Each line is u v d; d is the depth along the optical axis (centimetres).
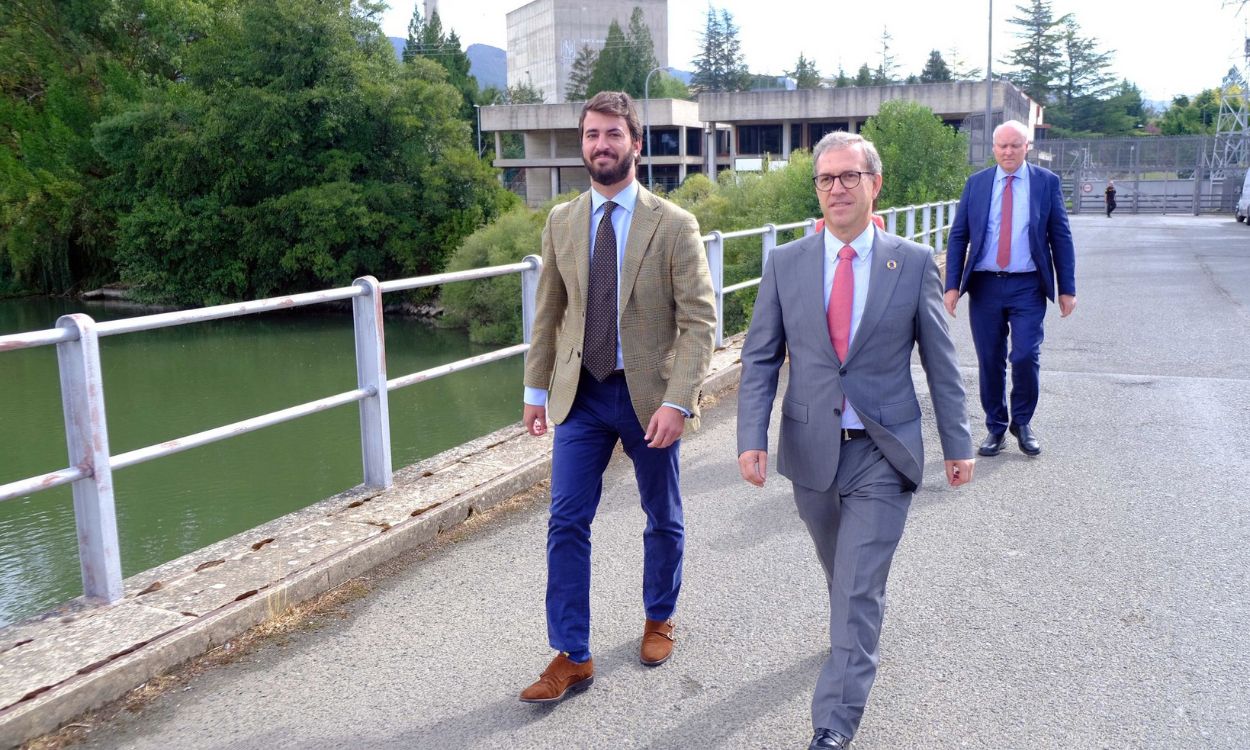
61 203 4581
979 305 608
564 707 331
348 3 4397
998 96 5891
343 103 4219
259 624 393
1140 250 2270
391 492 525
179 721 326
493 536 496
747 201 3212
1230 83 5366
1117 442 639
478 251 3825
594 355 335
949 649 366
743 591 422
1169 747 299
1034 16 10575
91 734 318
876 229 311
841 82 13150
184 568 424
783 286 314
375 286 518
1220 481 554
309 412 484
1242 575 427
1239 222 3700
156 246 4309
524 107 7825
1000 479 571
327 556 436
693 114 7538
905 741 305
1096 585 420
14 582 1347
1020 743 303
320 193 4103
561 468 340
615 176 332
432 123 4416
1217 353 927
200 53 4325
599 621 396
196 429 2355
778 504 536
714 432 694
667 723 320
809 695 335
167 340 3666
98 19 5019
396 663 365
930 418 719
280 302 467
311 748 309
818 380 305
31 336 354
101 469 382
